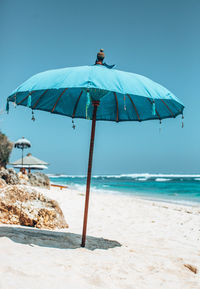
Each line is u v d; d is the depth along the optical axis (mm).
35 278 2717
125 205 11797
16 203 5480
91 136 4535
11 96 4008
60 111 5371
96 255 4043
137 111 5422
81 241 4711
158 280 3355
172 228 7613
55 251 3844
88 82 3381
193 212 11812
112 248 4730
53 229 5676
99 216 8734
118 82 3600
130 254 4449
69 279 2865
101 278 3047
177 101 4172
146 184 48250
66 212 8797
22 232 4578
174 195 23641
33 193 5891
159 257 4461
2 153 18250
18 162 20203
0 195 5453
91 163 4527
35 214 5523
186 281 3439
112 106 5535
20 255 3332
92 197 14070
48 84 3564
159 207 12422
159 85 4250
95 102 4543
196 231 7344
